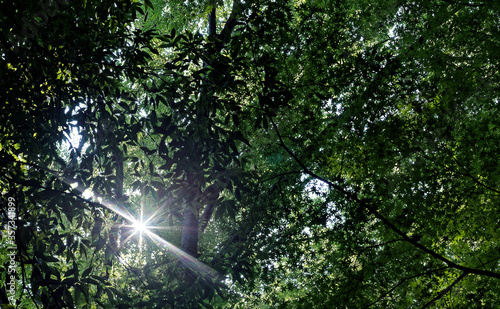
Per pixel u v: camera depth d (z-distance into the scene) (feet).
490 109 22.62
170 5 35.29
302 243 26.61
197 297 15.94
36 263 12.58
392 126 22.30
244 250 22.40
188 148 15.37
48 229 14.07
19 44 13.21
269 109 14.92
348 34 25.14
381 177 23.86
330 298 23.40
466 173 22.47
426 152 23.26
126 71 16.69
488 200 23.63
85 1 13.87
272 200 27.68
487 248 23.31
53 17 12.67
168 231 29.14
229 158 16.47
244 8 20.54
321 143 24.63
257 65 15.30
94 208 15.17
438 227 22.61
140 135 17.94
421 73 23.47
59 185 14.78
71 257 13.87
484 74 21.72
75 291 13.08
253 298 33.01
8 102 14.79
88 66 15.78
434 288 23.67
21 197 13.74
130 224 16.17
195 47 16.29
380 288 23.80
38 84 15.15
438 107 22.39
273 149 26.81
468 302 22.63
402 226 23.30
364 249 23.95
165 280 17.69
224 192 28.30
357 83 23.70
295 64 24.35
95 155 16.34
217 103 16.46
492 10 21.89
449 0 21.99
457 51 22.44
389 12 23.91
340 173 24.98
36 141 15.35
